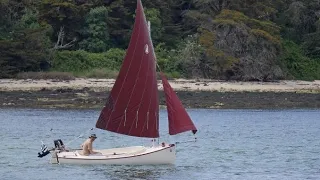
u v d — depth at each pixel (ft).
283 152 505.25
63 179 379.76
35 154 467.52
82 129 610.24
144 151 408.46
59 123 645.51
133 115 406.82
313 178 403.75
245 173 416.05
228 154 488.44
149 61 407.44
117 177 381.60
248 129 645.51
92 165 407.44
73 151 418.72
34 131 592.60
